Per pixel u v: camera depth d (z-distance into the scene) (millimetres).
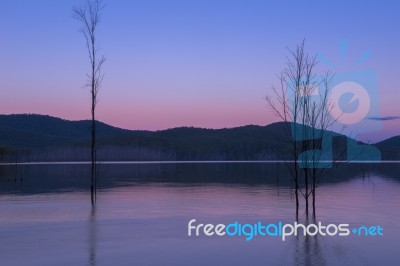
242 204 27703
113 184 48094
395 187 40438
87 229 18797
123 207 26594
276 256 13883
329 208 25391
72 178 59469
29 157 160250
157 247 15180
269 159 173000
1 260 13422
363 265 12836
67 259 13523
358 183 45656
